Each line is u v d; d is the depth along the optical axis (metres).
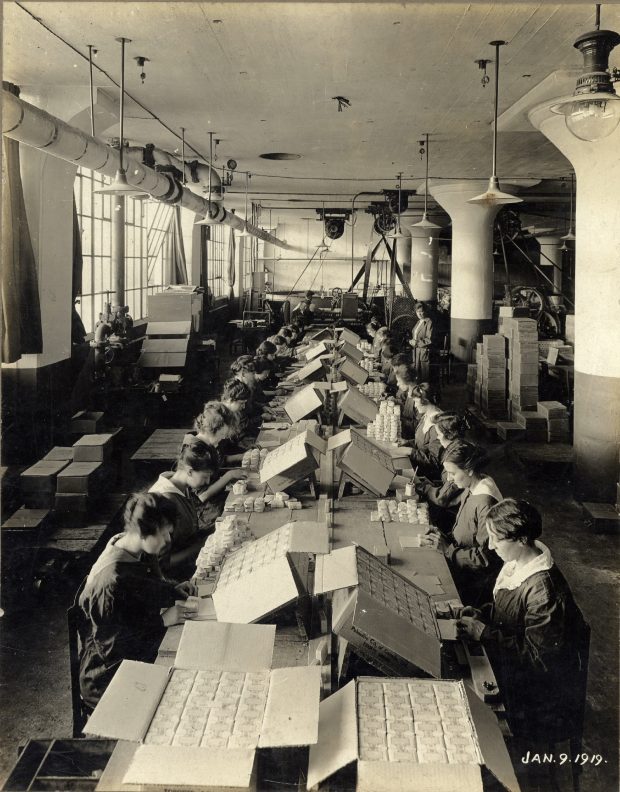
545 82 7.32
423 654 2.68
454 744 2.17
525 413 10.90
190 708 2.29
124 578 3.27
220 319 23.56
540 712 3.13
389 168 14.42
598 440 7.87
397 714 2.29
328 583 2.84
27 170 8.52
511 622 3.26
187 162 13.00
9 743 3.88
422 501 5.38
